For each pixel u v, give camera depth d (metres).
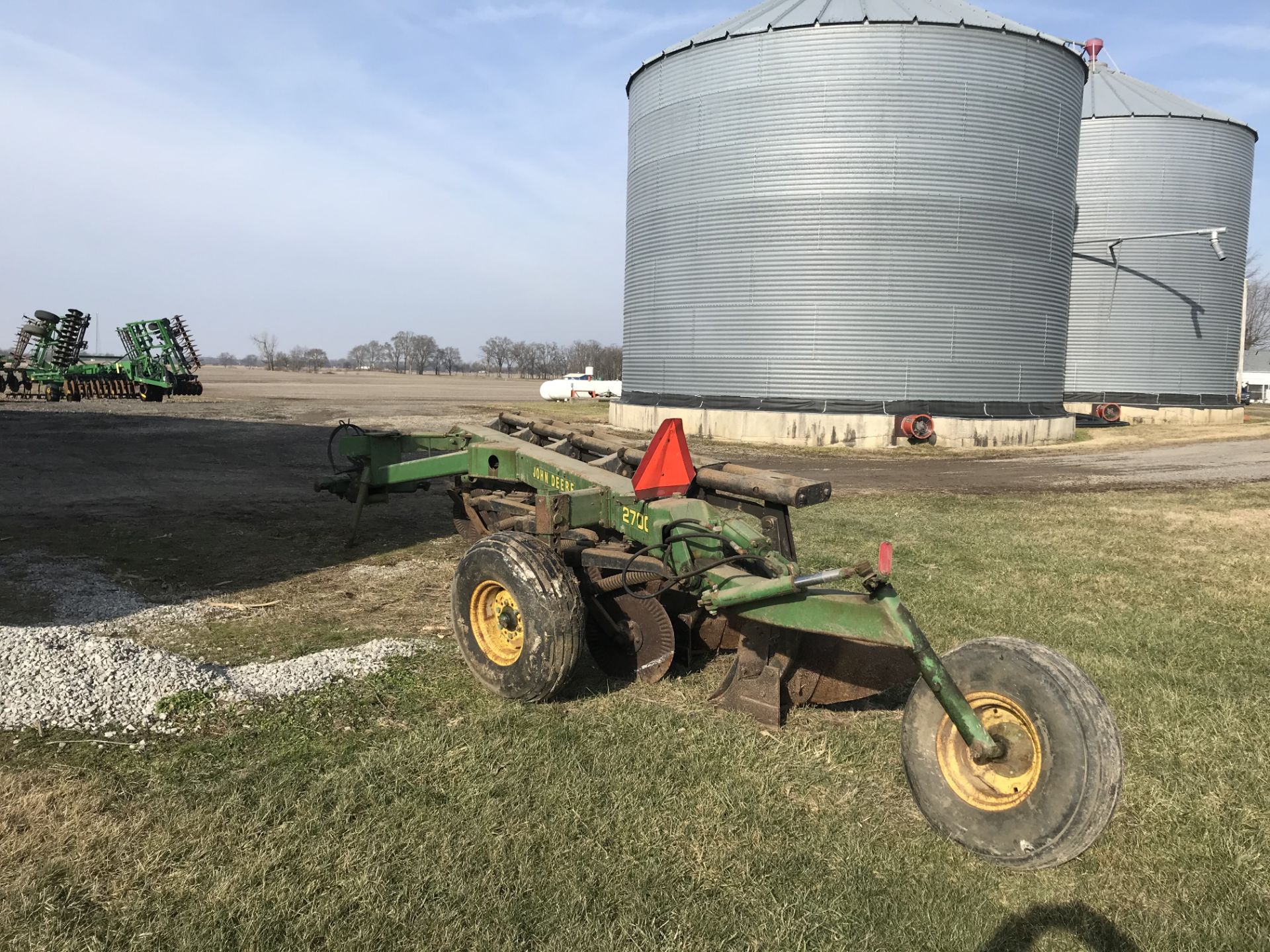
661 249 25.00
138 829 3.39
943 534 10.28
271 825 3.47
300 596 7.03
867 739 4.50
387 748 4.17
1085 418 31.08
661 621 5.04
